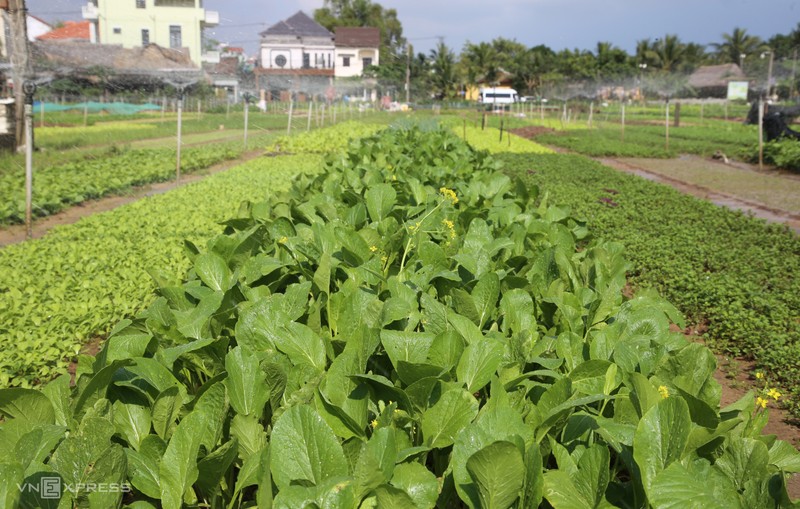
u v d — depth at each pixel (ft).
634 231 41.39
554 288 14.44
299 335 11.18
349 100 204.33
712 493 7.43
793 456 9.70
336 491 7.22
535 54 271.08
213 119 138.72
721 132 140.67
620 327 11.91
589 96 244.22
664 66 265.75
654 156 100.94
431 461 10.21
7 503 7.02
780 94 176.45
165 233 36.24
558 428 9.64
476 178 34.65
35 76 60.23
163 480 8.23
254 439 9.07
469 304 12.64
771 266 33.55
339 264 16.12
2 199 46.37
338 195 27.89
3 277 27.53
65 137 97.19
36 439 7.89
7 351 19.24
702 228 43.55
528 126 165.17
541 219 22.68
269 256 17.17
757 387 21.03
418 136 65.67
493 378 9.95
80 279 27.27
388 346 10.31
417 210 23.11
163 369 10.20
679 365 10.14
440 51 246.88
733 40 290.76
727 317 25.55
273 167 67.97
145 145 94.89
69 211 48.85
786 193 65.10
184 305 14.51
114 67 71.61
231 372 9.64
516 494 7.52
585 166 78.38
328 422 9.30
